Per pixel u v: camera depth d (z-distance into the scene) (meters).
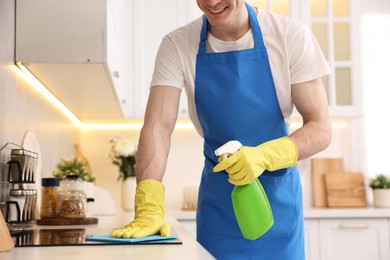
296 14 3.73
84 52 2.12
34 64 2.14
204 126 1.87
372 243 3.38
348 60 3.73
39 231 1.81
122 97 3.32
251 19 1.78
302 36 1.77
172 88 1.80
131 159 3.73
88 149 3.97
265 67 1.78
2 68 1.94
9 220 1.90
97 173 3.96
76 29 2.13
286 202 1.82
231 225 1.80
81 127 3.98
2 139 1.94
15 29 2.12
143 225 1.46
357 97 3.69
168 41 1.85
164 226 1.48
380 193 3.76
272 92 1.79
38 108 2.57
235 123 1.81
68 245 1.31
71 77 2.39
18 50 2.11
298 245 1.85
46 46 2.12
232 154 1.44
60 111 3.16
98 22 2.14
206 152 1.92
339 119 3.98
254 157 1.44
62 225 2.18
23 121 2.27
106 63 2.13
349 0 3.76
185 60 1.83
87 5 2.14
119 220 2.52
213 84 1.81
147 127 1.73
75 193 2.25
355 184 3.91
